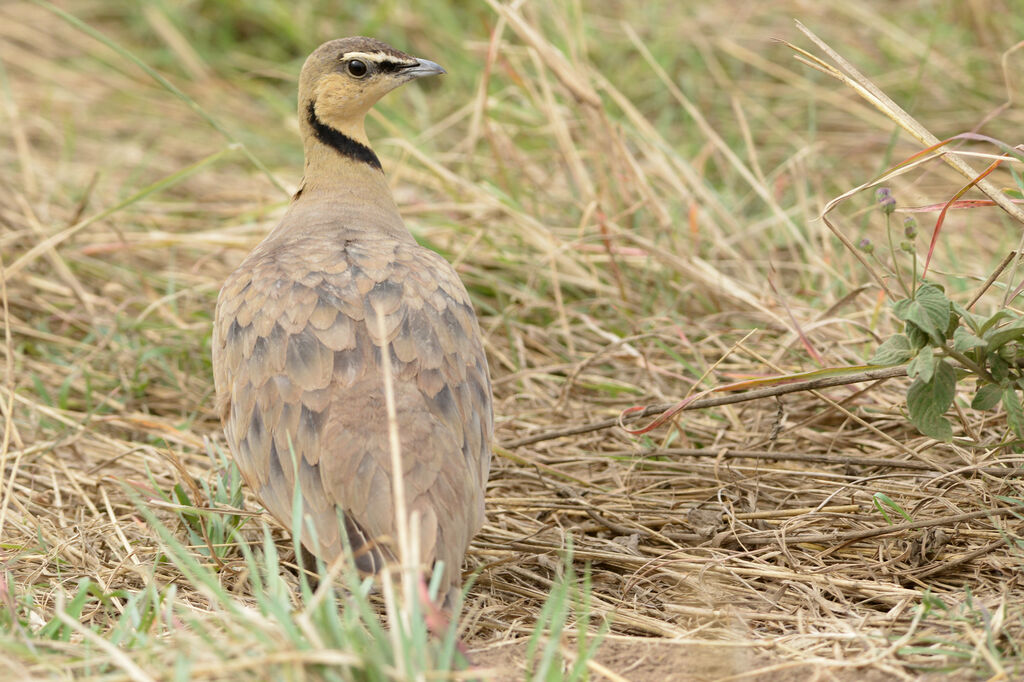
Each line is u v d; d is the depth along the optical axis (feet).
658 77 58.80
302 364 26.16
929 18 59.67
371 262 28.37
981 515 27.86
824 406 36.19
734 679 22.97
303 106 33.40
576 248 44.88
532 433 37.24
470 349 27.73
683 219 48.42
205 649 21.61
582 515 32.04
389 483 23.99
